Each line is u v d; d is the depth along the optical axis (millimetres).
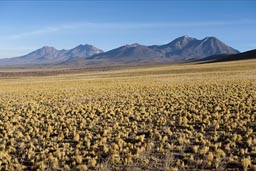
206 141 14609
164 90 38062
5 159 13375
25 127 19703
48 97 35844
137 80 61219
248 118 18578
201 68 97062
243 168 11352
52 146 15242
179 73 82500
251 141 14094
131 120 20719
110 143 15344
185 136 15953
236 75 61156
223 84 41438
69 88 48188
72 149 14531
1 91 46969
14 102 32125
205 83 45094
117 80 64062
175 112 22219
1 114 24281
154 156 13141
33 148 15000
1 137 17328
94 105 27516
